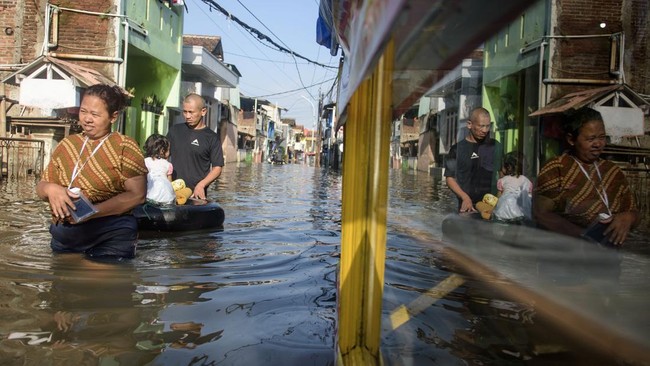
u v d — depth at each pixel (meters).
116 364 2.10
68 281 3.26
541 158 5.78
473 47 1.16
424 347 2.26
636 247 3.68
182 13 18.03
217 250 4.57
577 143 3.55
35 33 13.35
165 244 4.77
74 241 3.95
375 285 1.95
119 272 3.56
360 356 1.92
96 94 3.81
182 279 3.46
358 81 1.34
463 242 4.21
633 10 9.39
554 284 2.99
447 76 1.51
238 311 2.83
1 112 12.15
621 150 7.52
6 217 5.94
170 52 16.95
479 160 5.78
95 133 3.85
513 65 8.28
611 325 2.32
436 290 3.24
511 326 2.56
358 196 1.95
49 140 12.64
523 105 8.55
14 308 2.72
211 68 21.48
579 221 3.53
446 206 7.27
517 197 4.62
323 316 2.78
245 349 2.30
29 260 3.75
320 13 3.74
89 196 3.83
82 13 12.66
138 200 3.96
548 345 2.31
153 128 17.14
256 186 13.85
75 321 2.57
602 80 9.28
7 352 2.17
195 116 6.46
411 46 1.19
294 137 82.81
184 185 6.11
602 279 3.03
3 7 13.30
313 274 3.75
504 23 1.03
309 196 11.25
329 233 5.82
